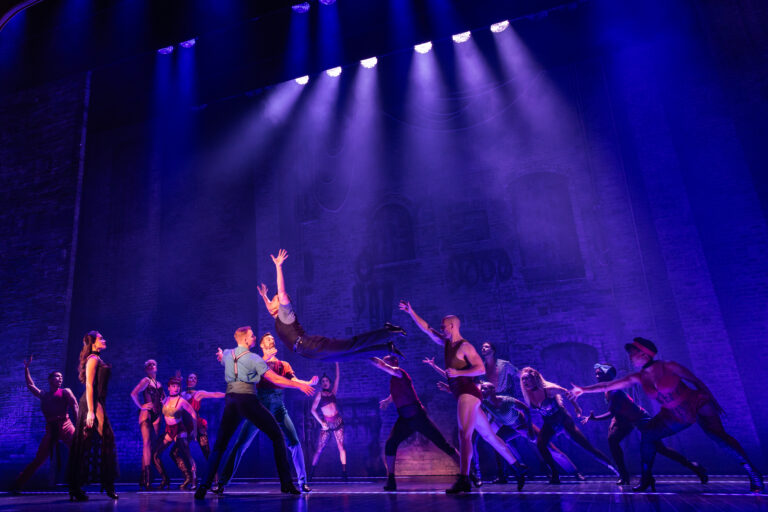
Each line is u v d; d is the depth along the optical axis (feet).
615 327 27.43
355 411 30.55
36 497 18.57
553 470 19.22
